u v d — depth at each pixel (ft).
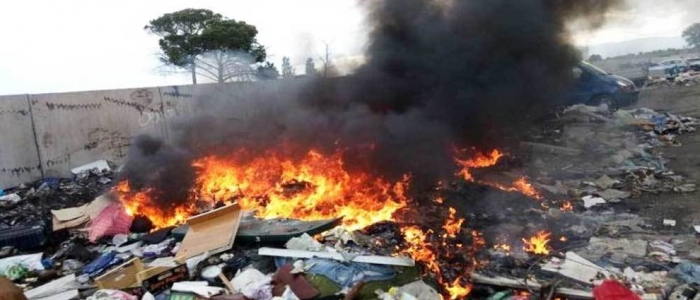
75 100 37.63
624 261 15.74
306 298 13.80
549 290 13.75
